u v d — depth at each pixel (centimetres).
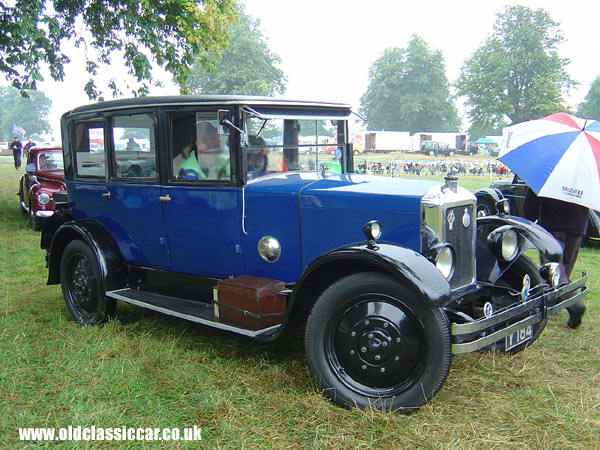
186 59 1131
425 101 7144
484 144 5000
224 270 386
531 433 273
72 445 261
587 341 407
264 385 327
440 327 272
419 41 7238
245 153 361
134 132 418
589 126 455
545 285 349
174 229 403
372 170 2022
